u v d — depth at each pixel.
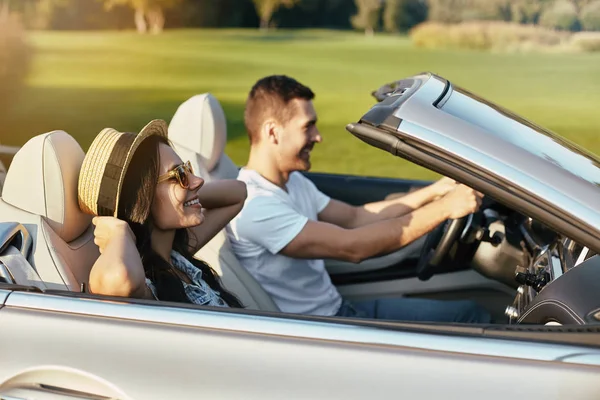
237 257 3.06
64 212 2.21
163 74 24.80
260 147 3.12
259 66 27.44
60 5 51.78
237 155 9.84
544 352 1.69
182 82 22.47
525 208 1.83
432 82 2.33
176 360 1.79
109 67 26.84
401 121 1.96
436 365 1.71
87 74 24.30
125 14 55.03
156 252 2.34
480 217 3.09
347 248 2.96
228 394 1.76
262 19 57.38
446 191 3.44
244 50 35.34
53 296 1.91
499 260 3.04
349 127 1.99
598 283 1.96
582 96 18.94
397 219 2.94
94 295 1.92
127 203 2.25
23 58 21.77
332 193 3.71
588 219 1.79
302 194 3.40
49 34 47.03
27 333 1.86
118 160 2.20
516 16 45.38
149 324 1.83
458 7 49.16
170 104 17.53
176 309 1.85
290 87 3.08
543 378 1.66
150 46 37.66
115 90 20.34
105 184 2.20
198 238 2.73
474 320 3.20
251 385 1.76
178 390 1.79
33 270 2.07
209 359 1.78
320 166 9.52
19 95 18.73
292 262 3.06
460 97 2.25
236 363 1.77
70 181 2.23
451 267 3.49
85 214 2.31
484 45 38.38
